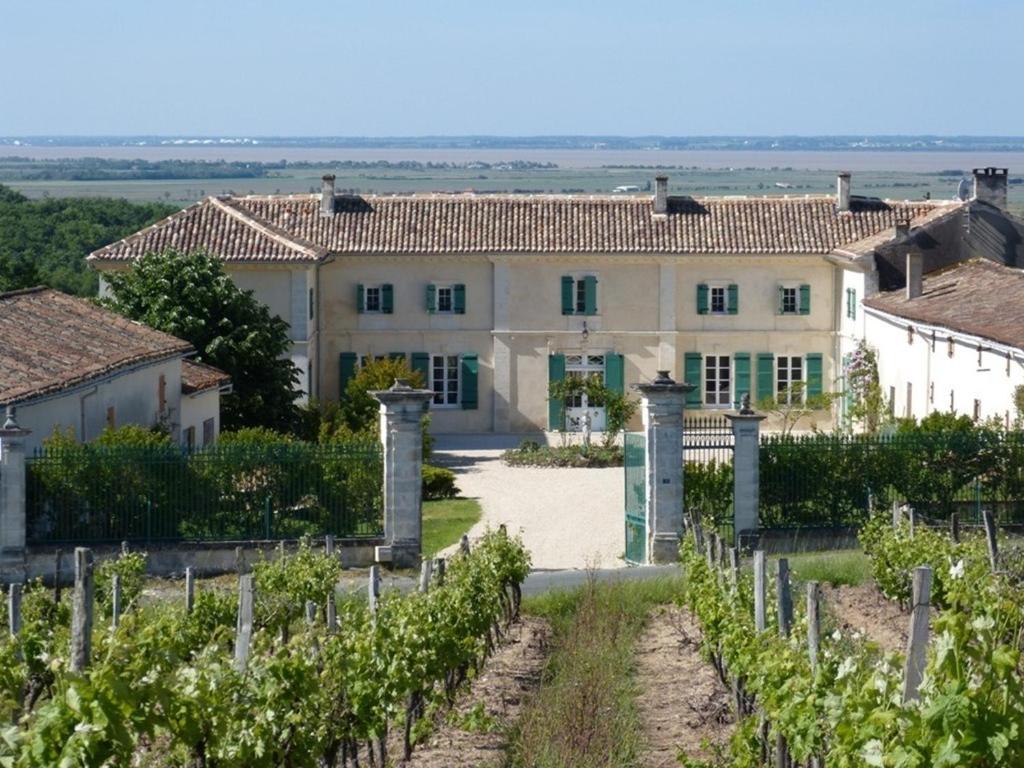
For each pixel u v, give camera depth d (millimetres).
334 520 40438
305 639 20375
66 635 23469
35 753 13883
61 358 45625
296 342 67688
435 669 24250
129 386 48250
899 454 41688
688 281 71250
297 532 40281
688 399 71312
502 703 26484
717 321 71312
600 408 71062
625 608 33469
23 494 39125
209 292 59531
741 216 72500
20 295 52531
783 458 41500
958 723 12922
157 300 59188
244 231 68875
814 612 19047
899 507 38969
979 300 57719
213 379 56000
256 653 19797
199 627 27484
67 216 113250
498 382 71625
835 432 47062
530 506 52719
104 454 39938
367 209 73125
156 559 39969
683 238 71125
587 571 36812
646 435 40812
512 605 34188
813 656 18797
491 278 71312
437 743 24141
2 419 40188
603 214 72562
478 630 28094
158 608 30844
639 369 71625
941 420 48000
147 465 40062
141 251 68000
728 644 24266
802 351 71312
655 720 25000
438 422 71750
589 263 71062
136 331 53031
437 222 72188
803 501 41531
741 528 40938
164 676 15797
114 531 40062
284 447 40344
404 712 23641
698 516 39312
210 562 40062
